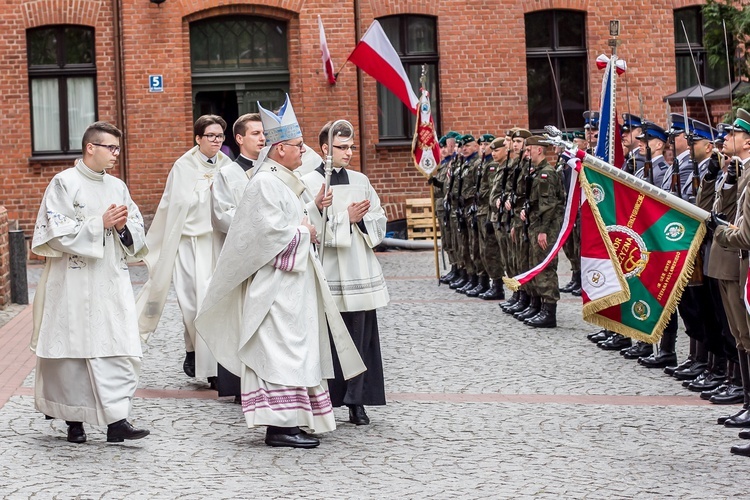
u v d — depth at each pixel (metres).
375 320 8.80
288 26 22.42
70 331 7.85
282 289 7.88
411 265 20.69
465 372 10.88
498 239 15.17
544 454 7.77
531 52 22.86
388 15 22.53
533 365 11.23
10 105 21.95
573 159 9.58
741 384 9.52
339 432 8.46
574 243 16.30
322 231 8.50
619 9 22.75
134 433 7.94
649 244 9.45
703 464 7.49
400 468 7.40
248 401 7.93
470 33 22.64
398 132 22.98
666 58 22.89
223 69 22.42
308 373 7.86
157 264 10.61
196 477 7.16
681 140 11.09
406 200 22.86
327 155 8.61
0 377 10.62
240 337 7.98
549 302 13.56
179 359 11.66
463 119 22.70
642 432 8.41
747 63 18.34
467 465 7.47
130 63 21.91
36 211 22.14
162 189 22.11
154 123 22.03
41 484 6.98
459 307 15.48
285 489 6.89
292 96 22.48
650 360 11.09
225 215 9.50
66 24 22.00
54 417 8.02
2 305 15.69
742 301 8.78
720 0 18.56
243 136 9.67
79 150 22.33
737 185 9.08
